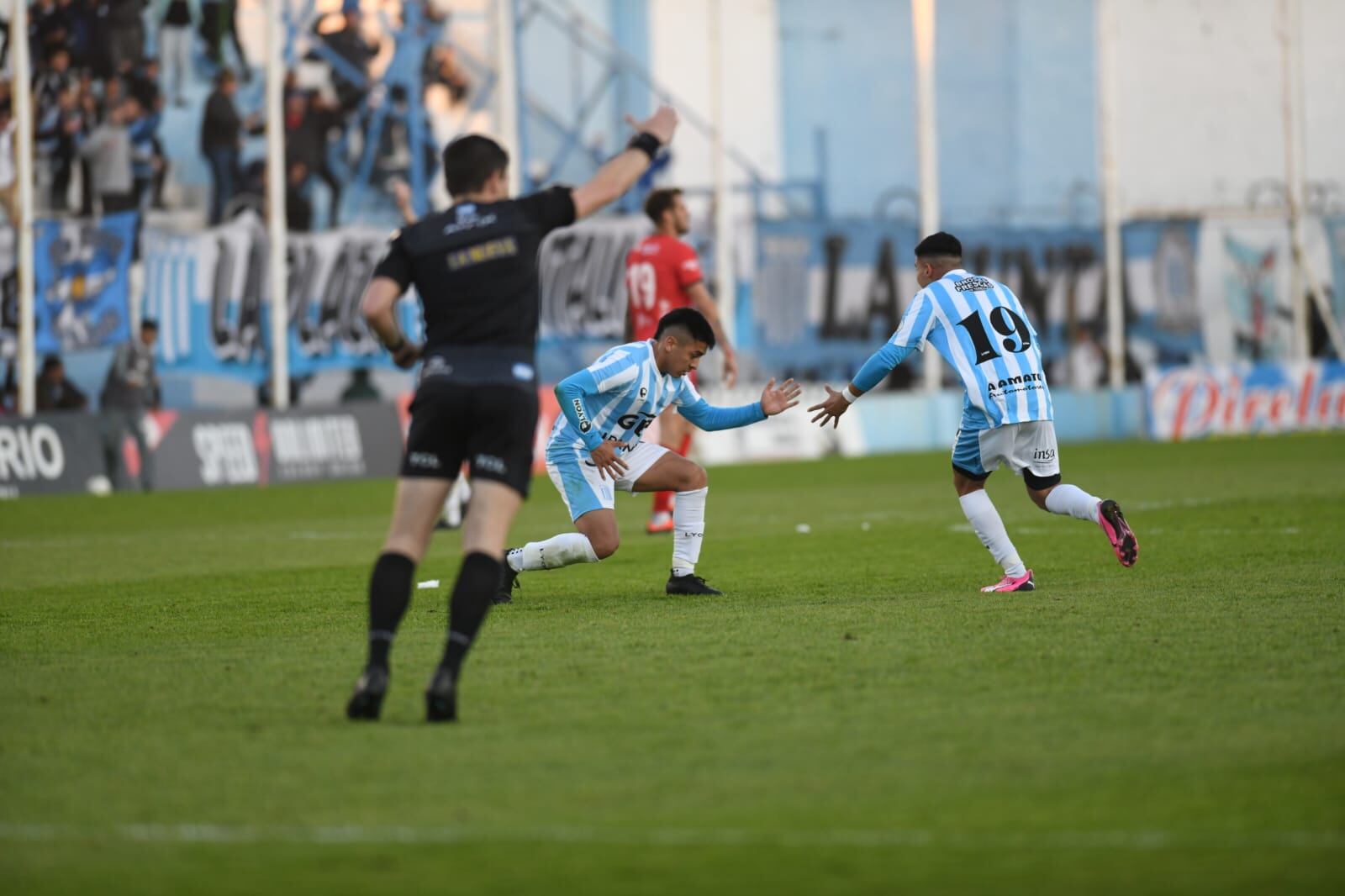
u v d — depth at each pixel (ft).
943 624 83.25
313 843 45.55
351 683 70.33
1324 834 44.70
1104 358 338.95
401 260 62.59
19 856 44.78
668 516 152.97
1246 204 348.38
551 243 296.92
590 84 309.42
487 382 61.52
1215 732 56.54
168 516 195.62
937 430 317.01
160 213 275.18
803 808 48.24
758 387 304.09
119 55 269.64
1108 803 48.08
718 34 299.17
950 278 96.73
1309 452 259.80
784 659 73.31
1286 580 99.45
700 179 317.42
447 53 290.15
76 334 266.77
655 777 51.90
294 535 163.94
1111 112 331.98
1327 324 349.20
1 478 234.79
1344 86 350.23
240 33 278.46
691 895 41.09
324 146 284.20
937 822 46.57
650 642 79.61
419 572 122.21
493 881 42.29
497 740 57.57
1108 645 75.10
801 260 318.65
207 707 65.16
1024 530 143.13
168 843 45.73
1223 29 344.28
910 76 329.72
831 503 186.39
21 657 80.74
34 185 266.36
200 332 276.82
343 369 284.61
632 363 95.14
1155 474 216.95
